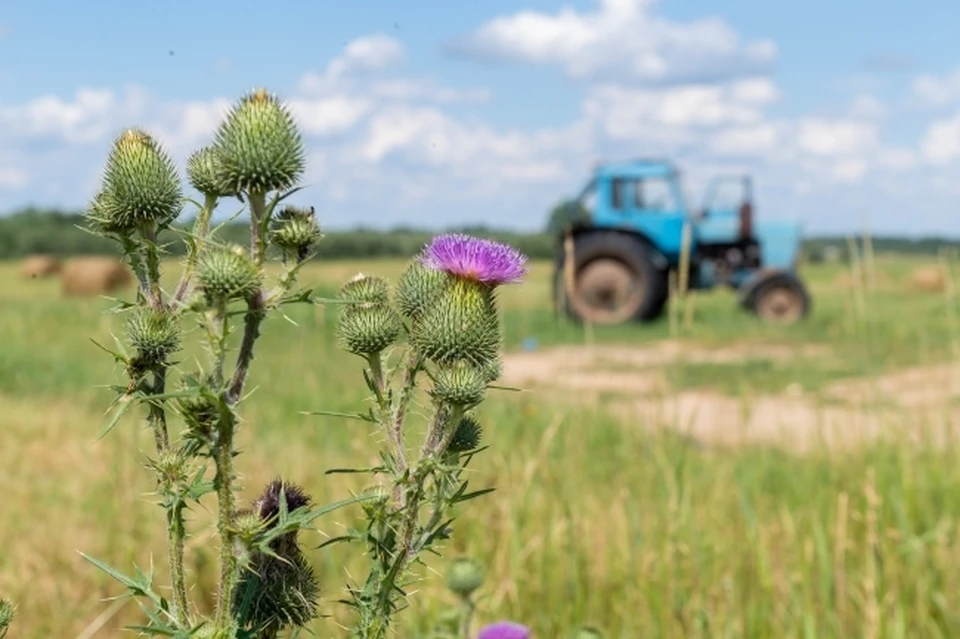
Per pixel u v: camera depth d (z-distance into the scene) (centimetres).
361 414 205
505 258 244
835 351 1606
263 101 205
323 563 503
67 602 477
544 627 465
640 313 2098
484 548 525
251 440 782
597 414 923
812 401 1184
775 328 1994
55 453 742
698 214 2234
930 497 611
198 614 189
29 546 526
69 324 1844
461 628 378
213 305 177
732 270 2250
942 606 480
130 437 755
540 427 840
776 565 539
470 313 211
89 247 6912
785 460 779
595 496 635
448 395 199
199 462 202
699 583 477
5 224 7094
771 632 477
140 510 577
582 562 517
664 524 545
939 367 1398
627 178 2167
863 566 509
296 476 646
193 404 177
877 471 633
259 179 198
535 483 617
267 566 193
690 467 698
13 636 443
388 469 198
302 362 1247
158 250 192
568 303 1770
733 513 610
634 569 499
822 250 3381
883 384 1264
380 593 192
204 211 195
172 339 184
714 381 1357
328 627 387
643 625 473
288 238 189
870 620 455
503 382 1253
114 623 472
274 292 185
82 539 539
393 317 219
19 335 1617
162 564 512
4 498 602
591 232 2166
